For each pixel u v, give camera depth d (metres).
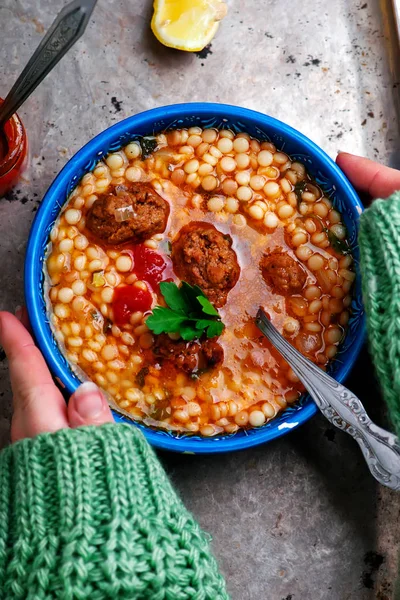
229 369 0.50
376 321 0.46
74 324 0.50
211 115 0.51
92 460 0.41
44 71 0.46
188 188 0.51
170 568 0.40
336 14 0.57
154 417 0.50
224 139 0.52
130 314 0.50
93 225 0.50
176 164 0.51
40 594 0.39
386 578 0.53
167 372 0.50
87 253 0.50
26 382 0.46
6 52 0.56
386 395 0.46
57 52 0.45
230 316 0.51
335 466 0.54
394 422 0.46
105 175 0.51
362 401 0.54
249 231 0.51
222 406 0.50
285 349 0.49
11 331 0.47
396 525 0.54
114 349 0.50
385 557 0.53
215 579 0.41
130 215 0.49
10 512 0.41
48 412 0.45
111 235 0.50
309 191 0.52
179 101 0.56
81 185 0.51
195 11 0.55
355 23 0.57
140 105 0.56
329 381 0.48
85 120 0.56
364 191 0.53
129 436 0.43
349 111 0.57
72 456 0.41
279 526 0.53
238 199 0.51
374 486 0.54
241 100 0.56
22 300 0.54
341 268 0.51
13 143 0.52
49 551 0.39
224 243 0.50
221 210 0.51
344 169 0.53
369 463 0.48
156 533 0.40
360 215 0.48
